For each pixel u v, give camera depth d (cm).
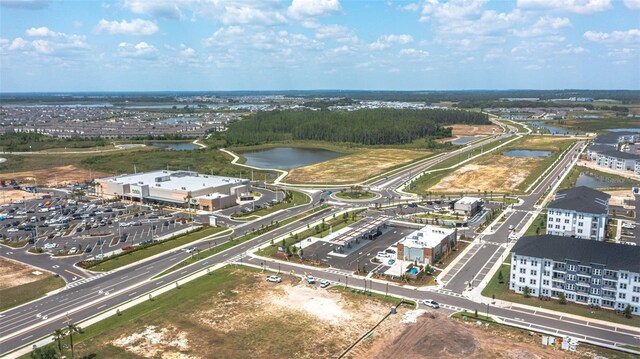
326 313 13175
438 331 11988
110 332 12231
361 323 12575
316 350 11275
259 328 12388
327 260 17338
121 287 15112
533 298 13988
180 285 15238
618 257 13338
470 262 16875
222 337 11962
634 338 11656
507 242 18988
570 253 13750
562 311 13138
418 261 16950
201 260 17500
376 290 14662
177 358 11031
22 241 19912
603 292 13250
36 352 10444
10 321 12888
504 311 13150
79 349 11412
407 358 10862
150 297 14288
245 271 16400
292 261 17262
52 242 19850
